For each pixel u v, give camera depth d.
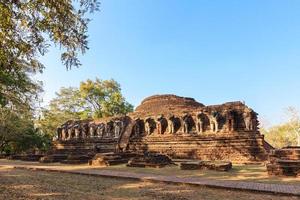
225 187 14.77
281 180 17.17
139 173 21.45
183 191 14.55
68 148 47.03
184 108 38.72
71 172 22.72
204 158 32.66
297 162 18.78
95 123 45.88
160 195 13.59
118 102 65.81
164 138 36.81
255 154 29.66
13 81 23.58
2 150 53.88
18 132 49.66
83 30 12.92
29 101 42.72
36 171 24.75
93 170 24.02
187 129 35.47
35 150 56.56
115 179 19.17
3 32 12.02
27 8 11.89
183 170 23.12
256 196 13.05
